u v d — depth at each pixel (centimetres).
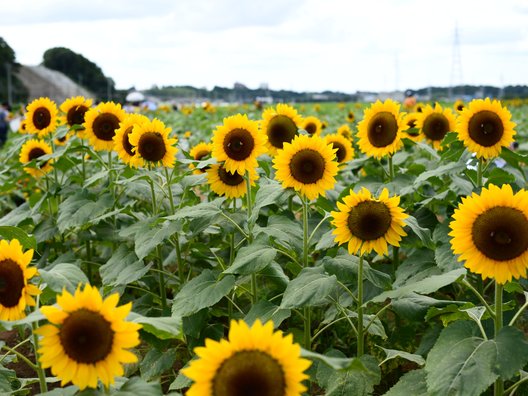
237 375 94
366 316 176
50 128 266
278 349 94
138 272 184
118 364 108
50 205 253
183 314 159
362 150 241
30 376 200
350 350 197
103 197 218
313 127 320
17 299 122
